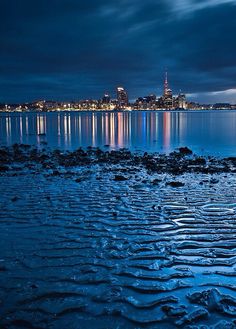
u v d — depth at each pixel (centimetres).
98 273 649
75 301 557
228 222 955
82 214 1038
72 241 810
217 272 652
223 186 1462
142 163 2242
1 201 1200
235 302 548
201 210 1079
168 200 1212
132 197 1261
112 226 923
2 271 652
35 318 512
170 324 498
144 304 548
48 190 1388
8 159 2436
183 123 8800
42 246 777
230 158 2458
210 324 497
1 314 521
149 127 7306
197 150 3178
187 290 587
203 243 799
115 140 4422
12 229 896
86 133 5778
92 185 1496
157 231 883
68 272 652
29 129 7138
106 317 516
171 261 701
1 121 12106
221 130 5962
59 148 3462
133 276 638
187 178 1678
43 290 588
